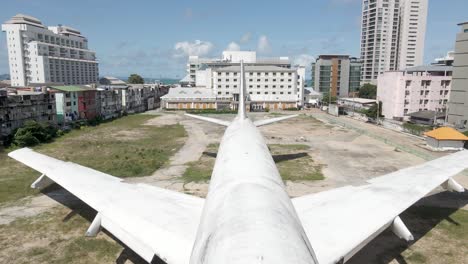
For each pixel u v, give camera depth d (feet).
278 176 63.93
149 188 74.33
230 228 39.37
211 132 215.10
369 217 58.03
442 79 296.71
